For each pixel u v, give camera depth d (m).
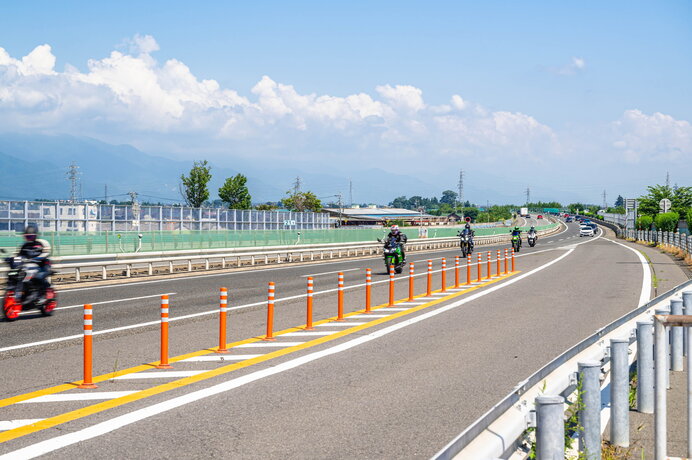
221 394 8.53
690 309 10.50
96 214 36.19
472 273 31.28
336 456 6.16
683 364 10.40
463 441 4.39
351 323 15.00
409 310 17.39
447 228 73.38
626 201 76.12
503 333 13.55
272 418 7.41
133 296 20.66
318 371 9.93
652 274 28.61
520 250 57.47
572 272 30.56
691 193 98.00
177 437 6.71
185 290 22.62
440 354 11.30
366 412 7.67
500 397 8.38
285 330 13.99
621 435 6.75
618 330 9.59
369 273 17.02
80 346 12.11
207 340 12.76
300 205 135.38
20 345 12.19
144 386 8.97
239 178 101.06
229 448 6.37
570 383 6.39
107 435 6.77
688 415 6.17
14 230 31.52
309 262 40.53
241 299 19.92
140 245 34.16
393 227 31.56
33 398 8.32
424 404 8.03
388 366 10.30
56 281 25.67
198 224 44.06
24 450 6.27
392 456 6.16
